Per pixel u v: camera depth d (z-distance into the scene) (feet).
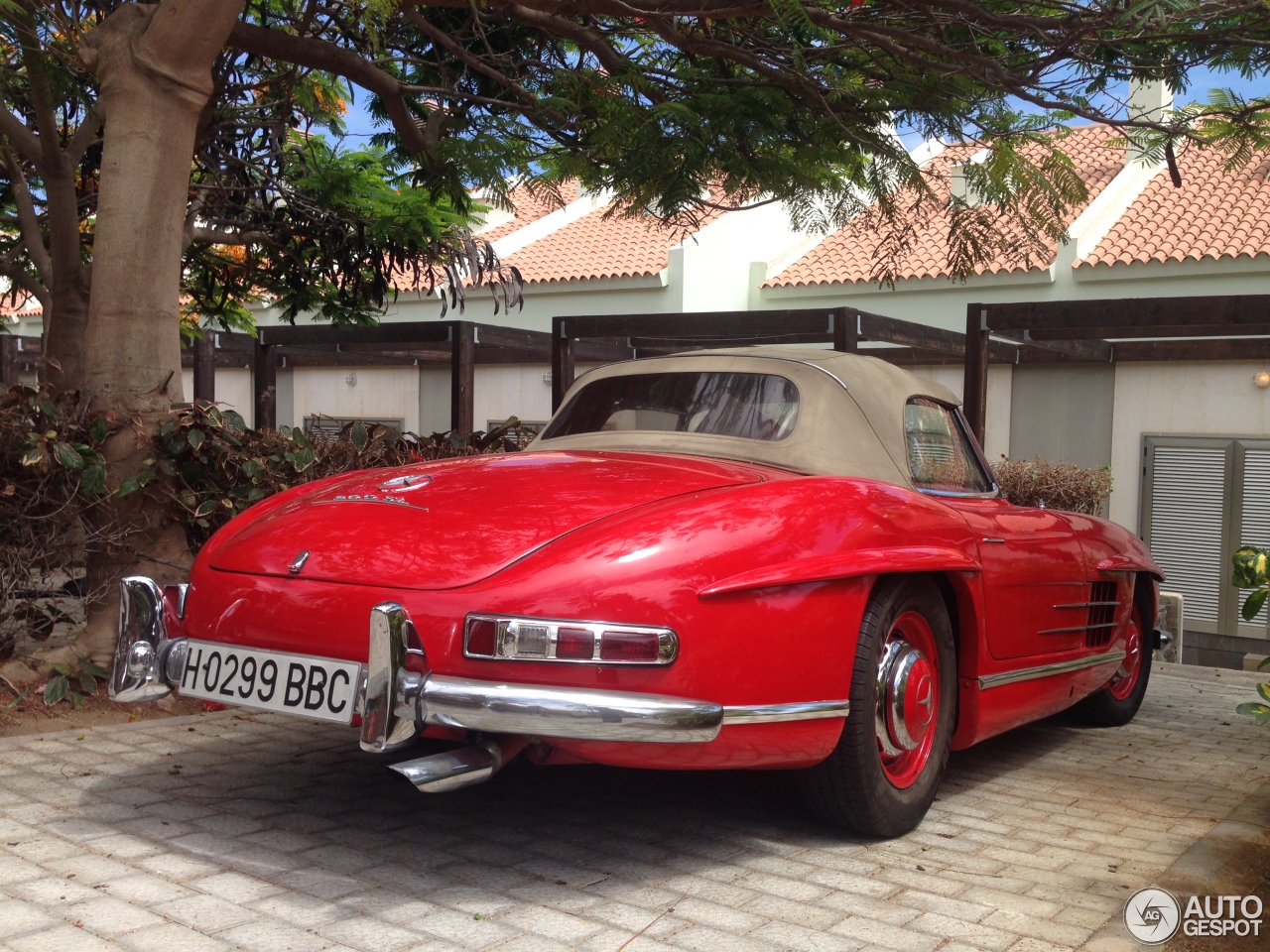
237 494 15.05
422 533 8.69
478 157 16.49
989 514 11.64
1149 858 9.62
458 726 7.72
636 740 7.77
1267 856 9.67
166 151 14.87
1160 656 24.98
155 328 14.78
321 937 7.17
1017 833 10.29
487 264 27.04
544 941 7.27
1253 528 42.24
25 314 70.13
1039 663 12.06
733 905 8.07
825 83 16.31
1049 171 15.79
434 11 20.25
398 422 64.49
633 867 8.83
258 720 13.42
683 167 15.66
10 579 13.67
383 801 10.25
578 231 66.23
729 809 10.53
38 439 13.01
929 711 10.05
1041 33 14.33
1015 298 47.73
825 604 8.78
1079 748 14.38
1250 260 42.47
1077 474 36.50
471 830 9.58
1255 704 10.00
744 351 11.85
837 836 9.87
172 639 9.37
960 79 15.57
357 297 30.35
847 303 52.06
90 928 7.15
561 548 8.20
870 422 11.10
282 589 8.68
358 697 8.13
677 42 16.71
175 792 10.28
